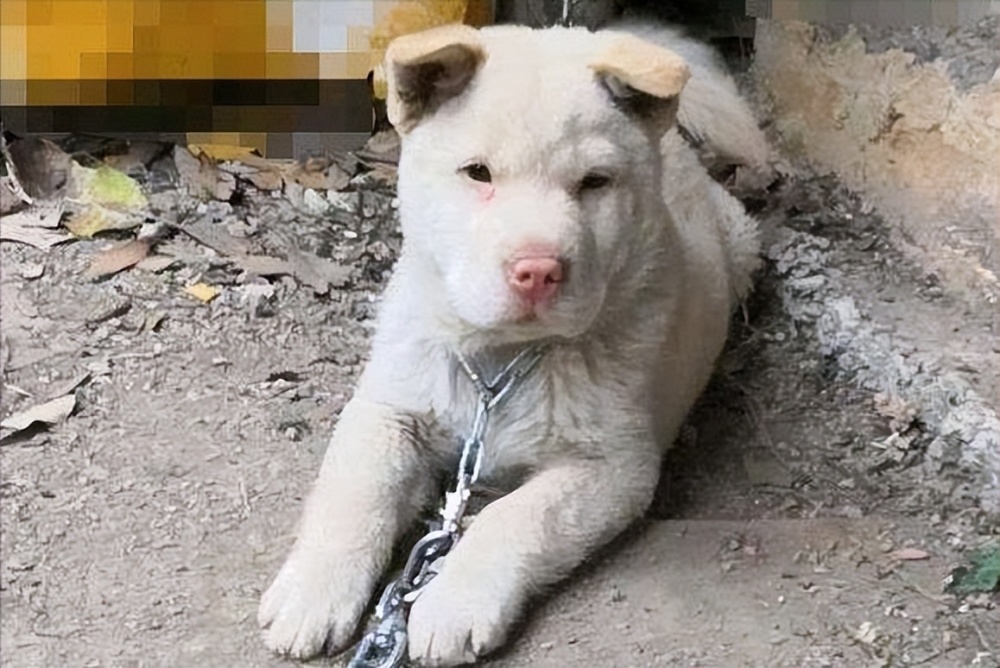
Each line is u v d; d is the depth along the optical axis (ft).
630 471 5.13
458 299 4.81
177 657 4.79
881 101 6.04
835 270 5.96
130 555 5.05
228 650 4.81
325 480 5.08
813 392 5.69
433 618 4.78
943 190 5.86
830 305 5.87
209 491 5.25
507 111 4.79
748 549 5.13
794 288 5.98
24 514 5.16
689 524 5.22
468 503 5.23
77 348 5.71
